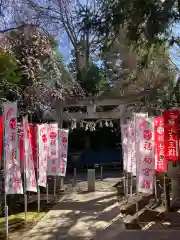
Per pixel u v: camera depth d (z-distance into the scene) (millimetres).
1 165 10195
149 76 14344
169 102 13398
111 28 6359
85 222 8883
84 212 10227
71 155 29500
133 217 9289
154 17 5668
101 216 9594
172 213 9438
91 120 21969
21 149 10016
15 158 7723
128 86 15766
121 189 15086
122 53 13531
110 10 6172
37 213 10195
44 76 13867
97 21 6340
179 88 12242
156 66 13664
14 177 7660
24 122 9531
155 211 9773
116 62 15945
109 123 24672
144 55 8703
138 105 15359
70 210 10586
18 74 12133
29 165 9469
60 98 15055
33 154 10617
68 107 17250
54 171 12172
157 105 14336
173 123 8727
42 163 10727
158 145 8914
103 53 7289
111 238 7227
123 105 16094
